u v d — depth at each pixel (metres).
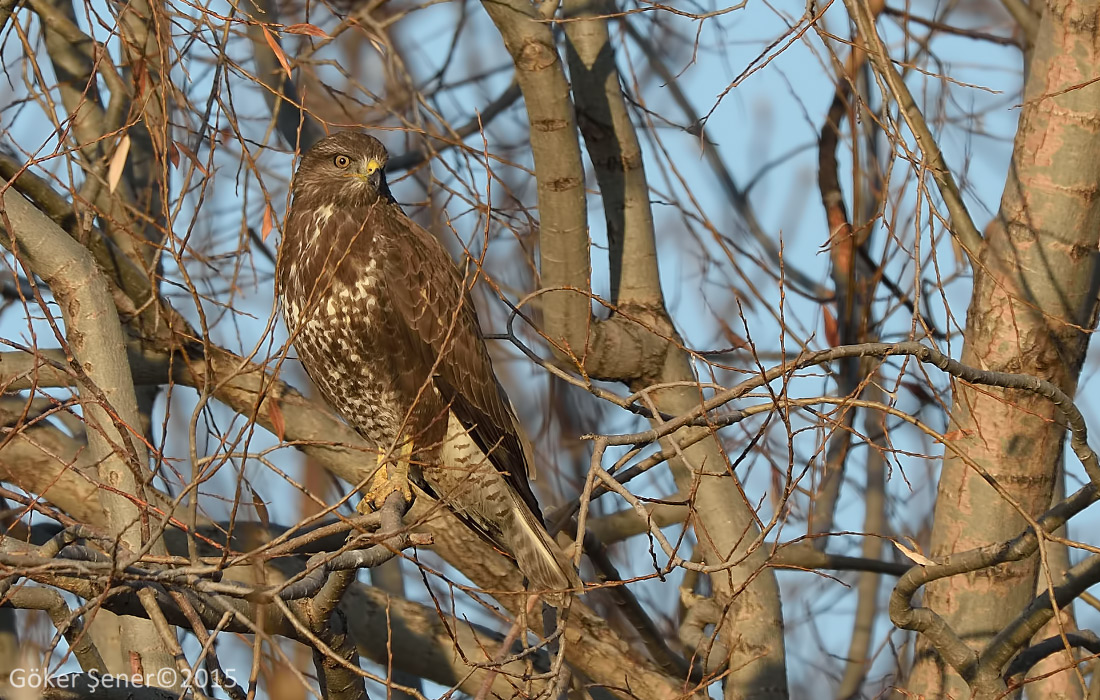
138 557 6.95
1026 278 10.27
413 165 14.62
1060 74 10.26
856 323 13.58
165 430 7.65
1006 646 9.20
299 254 11.56
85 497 11.05
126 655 10.30
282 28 9.23
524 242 12.73
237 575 11.04
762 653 11.93
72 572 6.84
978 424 10.33
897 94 9.71
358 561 8.02
